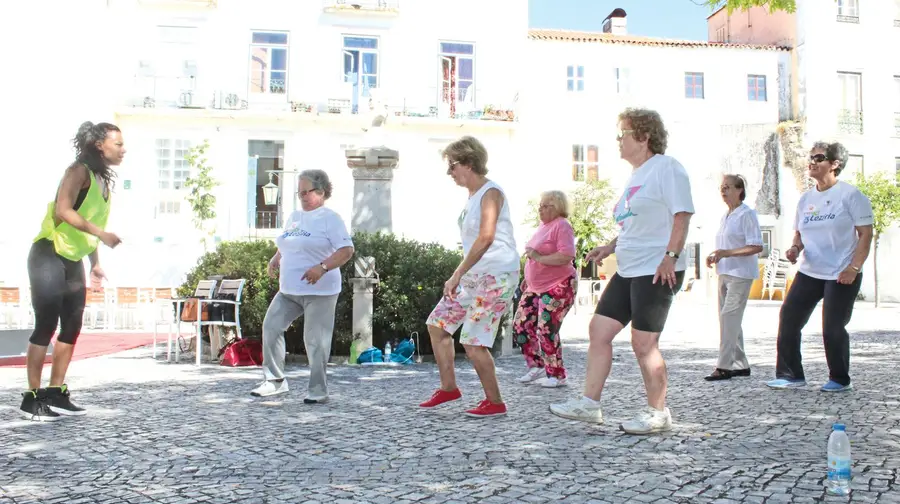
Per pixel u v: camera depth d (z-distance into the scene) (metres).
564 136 30.36
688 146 31.77
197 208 24.75
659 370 4.80
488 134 28.00
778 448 4.36
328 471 3.89
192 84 26.81
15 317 16.20
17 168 19.95
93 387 7.11
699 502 3.30
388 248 9.72
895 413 5.48
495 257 5.36
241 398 6.39
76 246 5.45
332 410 5.76
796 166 32.25
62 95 20.86
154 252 25.98
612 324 4.87
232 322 9.28
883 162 33.12
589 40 30.69
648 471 3.83
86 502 3.36
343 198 27.14
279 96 27.34
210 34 26.83
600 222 28.36
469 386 7.20
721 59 32.03
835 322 6.62
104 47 25.16
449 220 27.69
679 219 4.56
